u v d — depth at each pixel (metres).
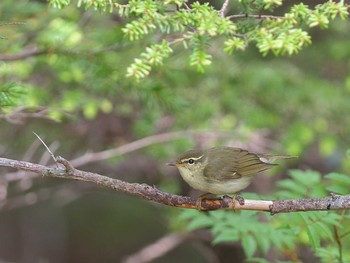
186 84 13.62
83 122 14.07
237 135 13.53
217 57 13.84
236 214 9.60
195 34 7.05
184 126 13.85
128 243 20.30
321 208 7.17
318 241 7.80
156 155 13.29
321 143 14.88
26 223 19.59
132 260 15.86
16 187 15.90
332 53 14.89
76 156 14.59
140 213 20.25
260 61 15.21
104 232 20.33
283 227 8.70
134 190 7.12
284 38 6.78
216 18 6.88
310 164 16.33
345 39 15.46
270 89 14.25
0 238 19.31
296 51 6.89
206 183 8.82
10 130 13.80
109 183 7.04
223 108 14.27
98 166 15.05
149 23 6.96
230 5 9.98
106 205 20.30
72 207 20.25
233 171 8.74
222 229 9.23
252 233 9.48
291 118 14.98
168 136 13.15
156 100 10.95
